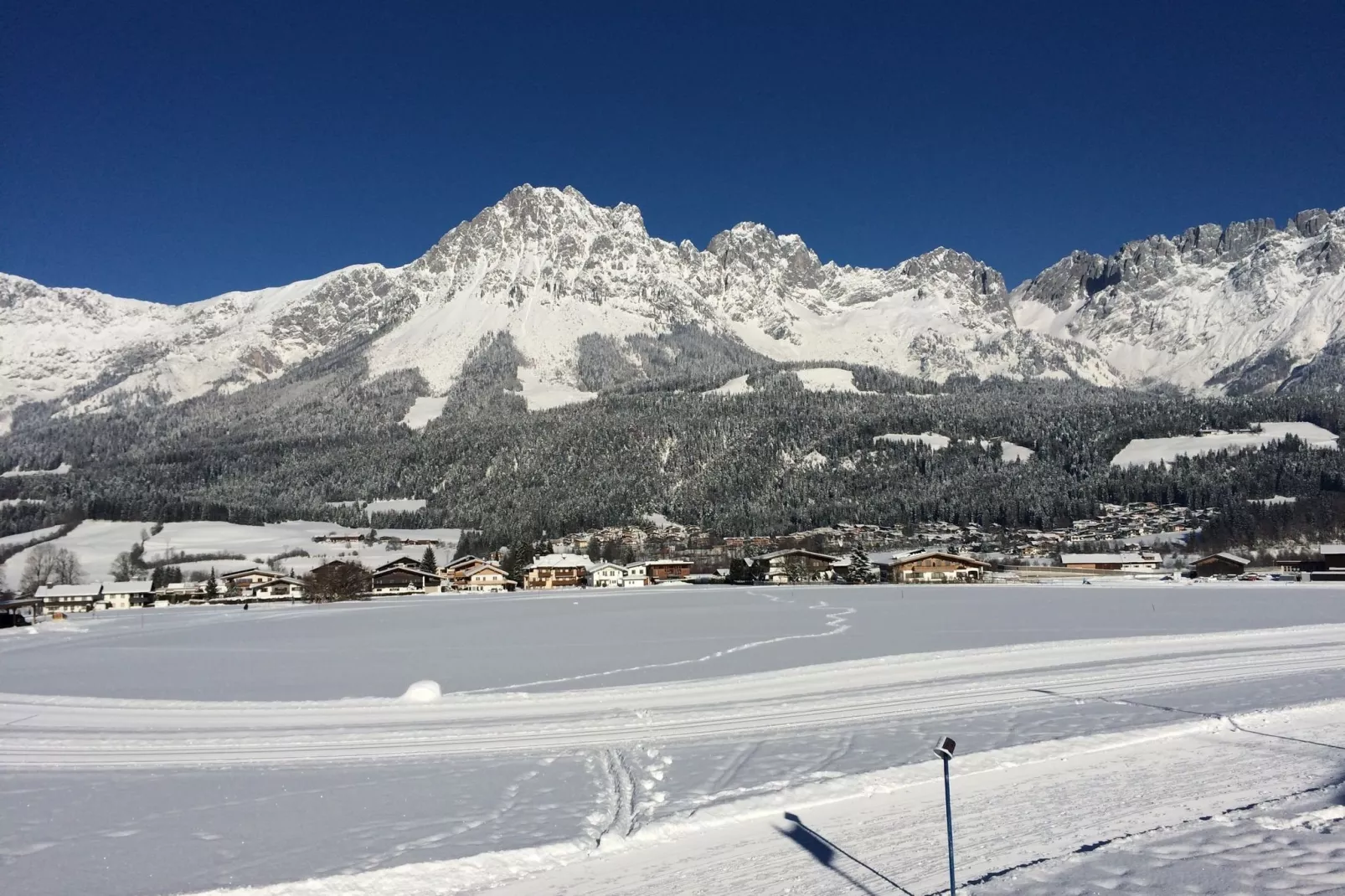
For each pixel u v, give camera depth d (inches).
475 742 880.9
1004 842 512.4
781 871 483.2
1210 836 507.5
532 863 515.8
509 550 6825.8
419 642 2123.5
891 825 552.7
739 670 1379.2
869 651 1584.6
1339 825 519.2
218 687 1371.8
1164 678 1151.0
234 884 500.1
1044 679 1171.9
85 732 990.4
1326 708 889.5
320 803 663.8
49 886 505.0
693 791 657.6
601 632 2247.8
